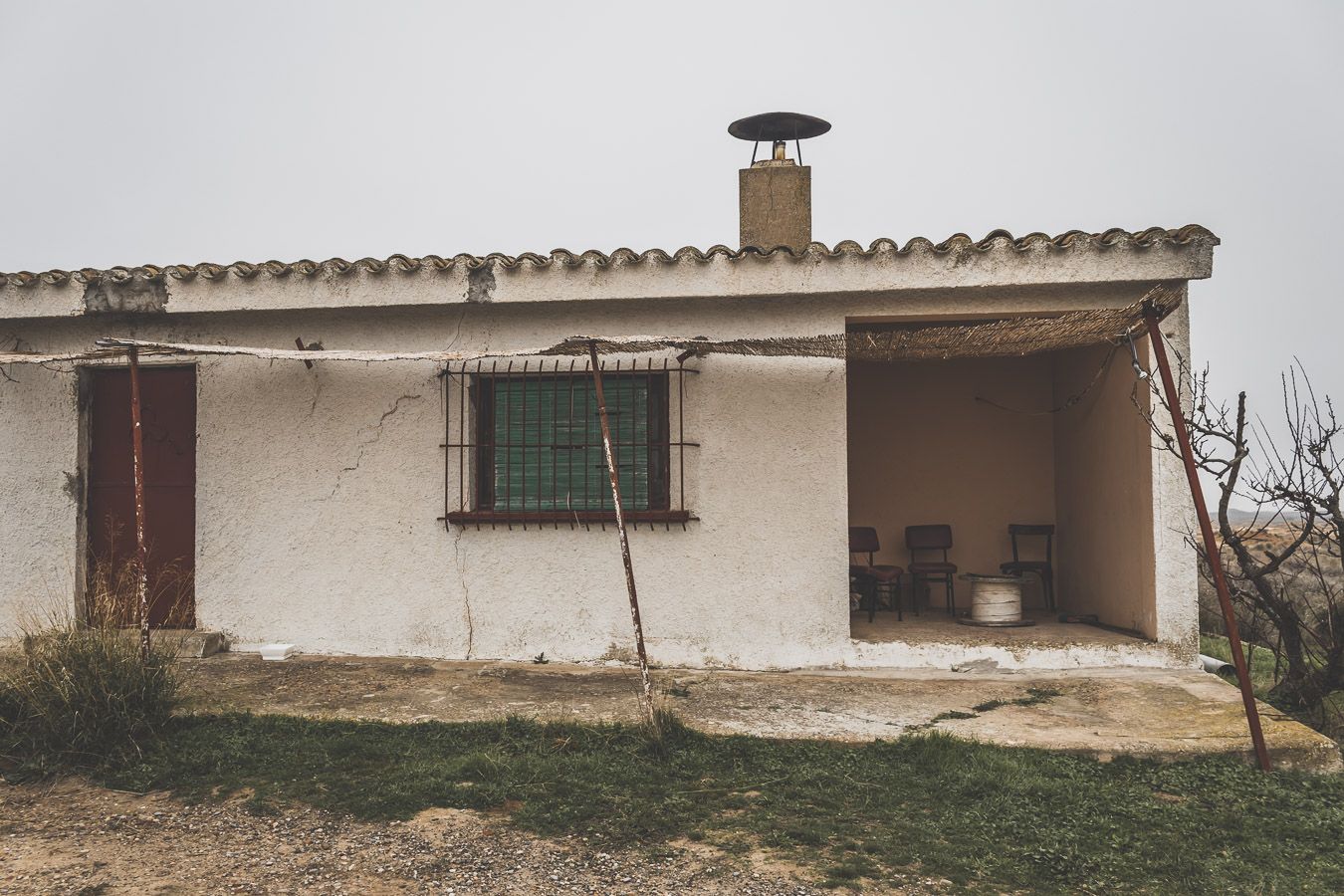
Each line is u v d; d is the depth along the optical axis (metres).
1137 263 7.09
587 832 4.72
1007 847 4.57
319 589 7.95
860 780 5.38
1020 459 9.90
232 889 4.17
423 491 7.88
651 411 7.86
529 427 7.91
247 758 5.58
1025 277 7.11
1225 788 5.35
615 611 7.73
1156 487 7.44
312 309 7.70
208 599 8.04
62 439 8.20
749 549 7.65
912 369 10.06
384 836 4.68
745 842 4.61
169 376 8.30
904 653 7.57
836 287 7.23
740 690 6.97
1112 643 7.50
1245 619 9.37
